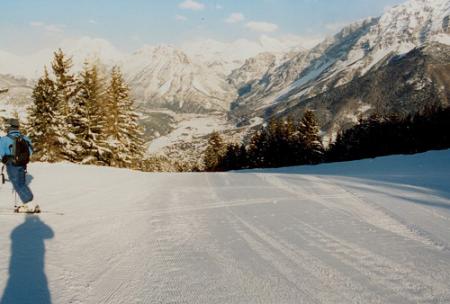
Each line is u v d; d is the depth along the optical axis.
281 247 5.79
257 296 4.05
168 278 4.57
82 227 6.98
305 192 11.41
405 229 6.81
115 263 5.08
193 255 5.43
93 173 19.14
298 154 60.91
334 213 8.24
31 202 8.04
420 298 3.97
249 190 12.09
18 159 7.86
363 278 4.53
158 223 7.44
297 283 4.40
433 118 56.44
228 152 77.19
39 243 5.83
